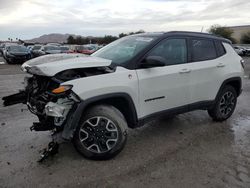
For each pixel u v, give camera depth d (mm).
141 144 4352
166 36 4422
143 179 3336
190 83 4648
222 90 5297
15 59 22172
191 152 4090
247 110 6543
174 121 5508
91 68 3701
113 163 3701
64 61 3598
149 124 5297
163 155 3973
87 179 3316
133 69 3936
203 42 5031
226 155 4008
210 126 5262
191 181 3299
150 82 4066
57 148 3758
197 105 4879
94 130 3666
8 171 3459
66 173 3434
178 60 4539
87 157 3734
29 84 4188
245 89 9453
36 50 26203
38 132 4781
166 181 3297
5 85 10070
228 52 5469
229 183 3264
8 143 4301
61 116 3389
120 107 3979
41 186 3162
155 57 3891
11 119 5559
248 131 5047
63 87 3320
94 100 3520
